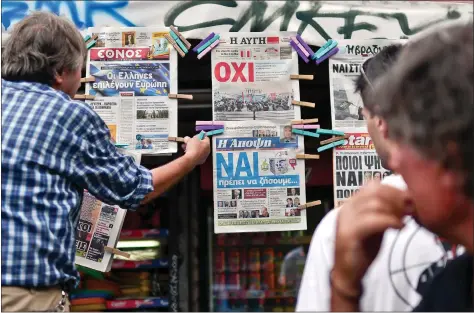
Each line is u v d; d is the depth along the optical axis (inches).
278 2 101.7
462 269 38.1
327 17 101.9
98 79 99.0
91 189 74.0
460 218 31.3
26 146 69.4
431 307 38.9
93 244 96.4
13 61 74.9
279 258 154.3
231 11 101.2
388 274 44.1
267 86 100.4
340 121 100.3
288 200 99.0
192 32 100.6
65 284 71.9
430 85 29.9
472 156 29.4
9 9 100.0
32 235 67.4
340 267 34.3
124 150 97.4
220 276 151.2
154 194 83.3
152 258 134.3
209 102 128.6
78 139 72.1
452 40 30.4
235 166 99.1
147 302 132.3
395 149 32.4
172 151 98.0
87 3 101.1
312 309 43.9
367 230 32.7
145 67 99.5
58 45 75.4
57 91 74.3
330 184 132.2
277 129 99.8
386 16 102.5
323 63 119.3
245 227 98.6
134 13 101.1
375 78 56.0
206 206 145.1
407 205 32.9
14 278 66.3
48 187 69.6
